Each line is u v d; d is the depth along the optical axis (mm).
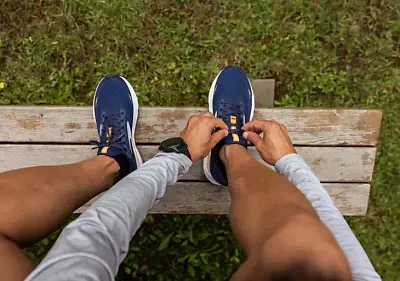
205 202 2016
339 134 1971
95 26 2260
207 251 2244
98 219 994
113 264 935
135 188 1239
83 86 2279
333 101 2301
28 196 1264
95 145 1964
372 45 2293
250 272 910
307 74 2295
